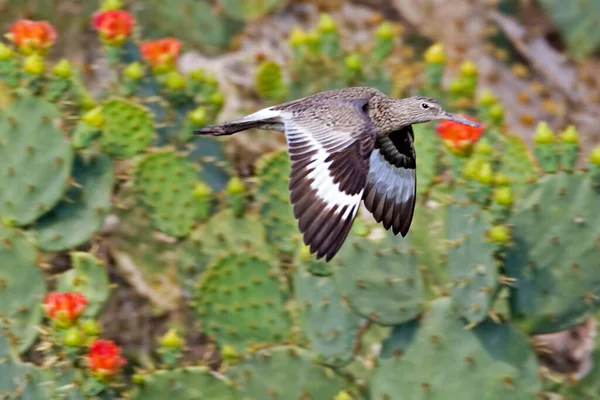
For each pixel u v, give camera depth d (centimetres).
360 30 2011
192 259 1466
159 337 1487
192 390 1217
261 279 1345
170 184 1455
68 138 1279
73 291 1292
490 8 2122
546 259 1172
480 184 1135
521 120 1944
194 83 1539
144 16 1908
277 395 1227
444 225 1242
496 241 1116
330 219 1008
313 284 1220
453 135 1241
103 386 1164
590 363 1298
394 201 1192
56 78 1279
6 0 1806
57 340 1176
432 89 1579
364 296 1164
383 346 1170
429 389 1152
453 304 1140
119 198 1484
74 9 1819
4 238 1266
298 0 2025
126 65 1544
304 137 1073
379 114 1185
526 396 1145
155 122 1525
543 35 2152
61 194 1281
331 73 1645
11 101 1278
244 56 1916
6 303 1268
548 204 1168
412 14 2081
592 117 1997
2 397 1205
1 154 1280
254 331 1352
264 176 1425
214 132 1140
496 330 1146
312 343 1227
